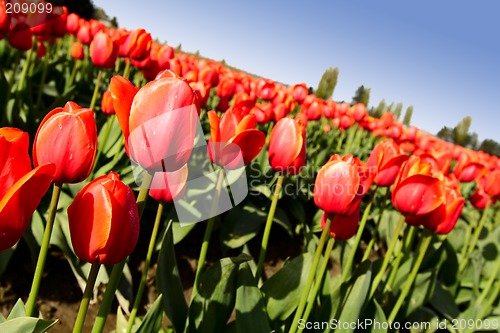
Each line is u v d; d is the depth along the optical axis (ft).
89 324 9.90
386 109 92.32
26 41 12.45
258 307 6.53
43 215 10.11
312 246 13.08
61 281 10.66
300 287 7.83
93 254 3.26
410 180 6.87
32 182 2.81
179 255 13.25
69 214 3.28
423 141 24.64
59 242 9.51
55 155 3.45
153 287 11.69
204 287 7.02
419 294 10.13
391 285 9.37
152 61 13.92
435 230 7.42
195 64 24.17
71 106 3.79
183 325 7.36
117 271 4.04
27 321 3.42
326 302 8.02
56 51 25.31
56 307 10.05
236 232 13.67
